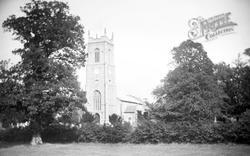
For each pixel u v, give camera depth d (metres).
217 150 28.75
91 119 63.16
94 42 103.69
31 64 34.59
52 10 37.16
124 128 38.03
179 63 47.38
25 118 37.03
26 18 36.47
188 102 40.88
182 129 34.88
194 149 29.88
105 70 101.06
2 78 34.28
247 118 32.62
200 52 47.41
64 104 35.88
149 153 28.22
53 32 35.97
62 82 34.88
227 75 50.53
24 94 33.72
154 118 42.72
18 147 34.84
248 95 47.41
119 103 104.12
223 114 45.84
